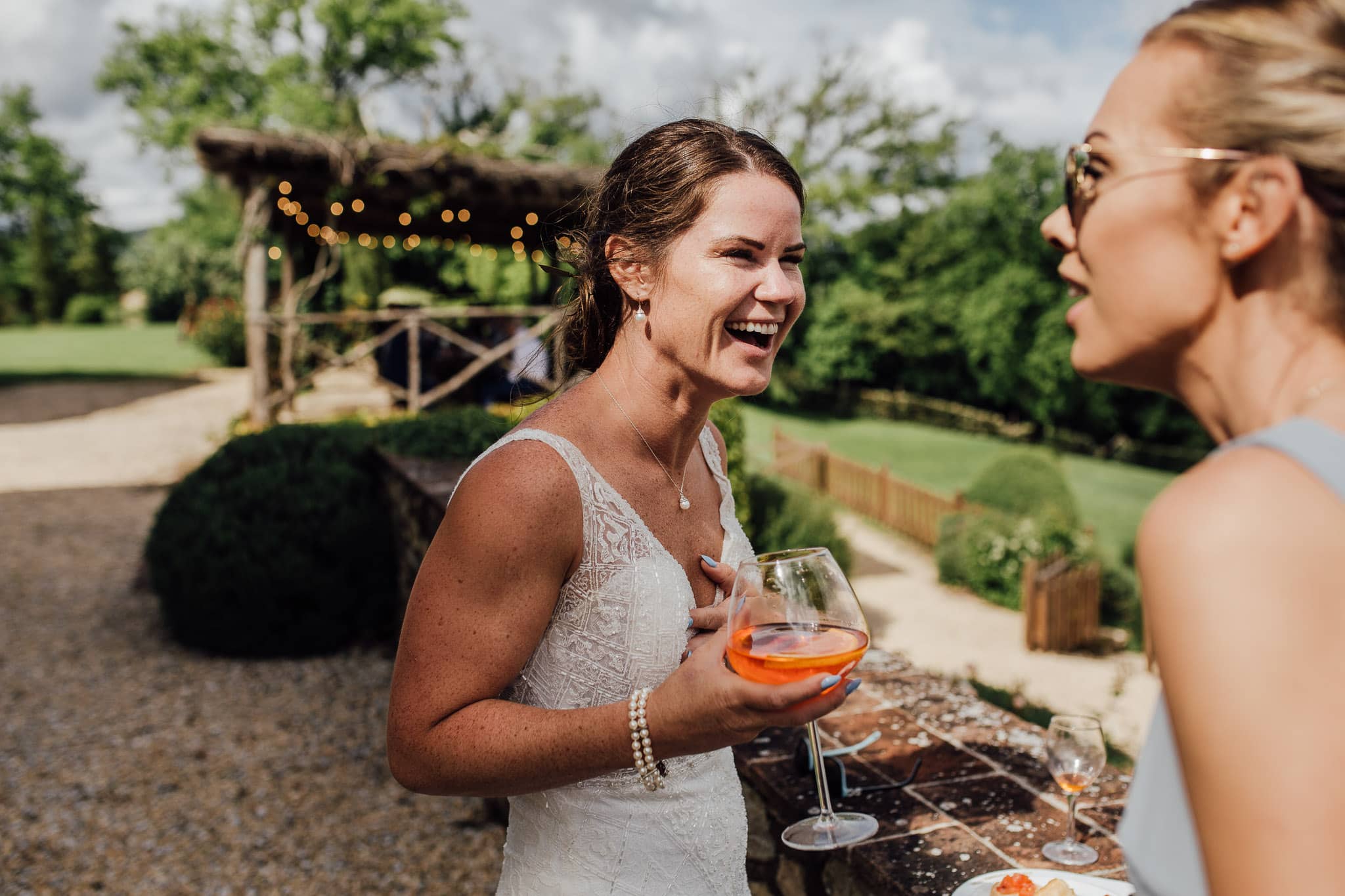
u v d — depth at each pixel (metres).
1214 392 0.58
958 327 23.23
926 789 1.94
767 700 0.95
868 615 8.84
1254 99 0.51
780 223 1.19
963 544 9.62
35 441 14.66
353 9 23.77
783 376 25.70
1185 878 0.52
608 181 1.29
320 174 9.59
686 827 1.29
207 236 35.56
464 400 12.02
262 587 5.56
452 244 14.23
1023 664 7.58
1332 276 0.52
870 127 25.03
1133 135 0.57
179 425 16.19
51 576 7.54
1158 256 0.56
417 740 1.11
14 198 41.34
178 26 25.45
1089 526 11.42
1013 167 22.20
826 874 1.82
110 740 4.64
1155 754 0.56
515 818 1.33
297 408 13.41
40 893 3.38
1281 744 0.43
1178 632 0.47
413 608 1.13
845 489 13.54
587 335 1.40
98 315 47.66
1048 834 1.74
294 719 4.86
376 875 3.50
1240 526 0.47
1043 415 21.66
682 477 1.39
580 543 1.17
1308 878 0.42
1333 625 0.45
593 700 1.21
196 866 3.56
